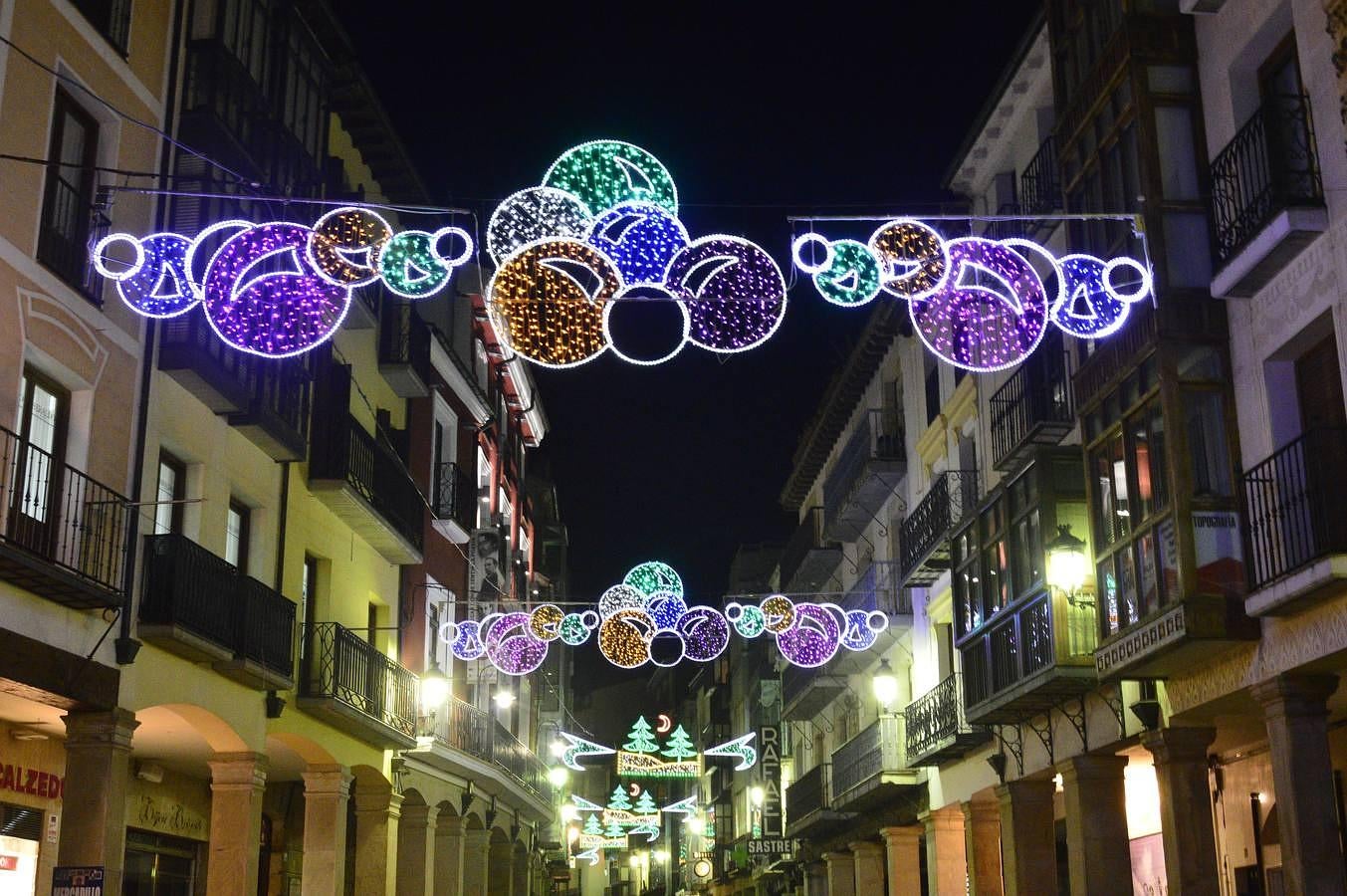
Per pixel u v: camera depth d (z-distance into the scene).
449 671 27.28
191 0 15.84
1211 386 13.55
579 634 23.83
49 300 13.09
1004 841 19.97
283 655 17.28
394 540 22.41
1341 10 11.41
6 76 12.52
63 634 12.99
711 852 57.56
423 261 10.20
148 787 18.84
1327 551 11.68
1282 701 12.51
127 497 14.29
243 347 11.14
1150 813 19.12
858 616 28.62
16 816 15.31
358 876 21.98
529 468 52.00
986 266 12.73
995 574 19.03
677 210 9.82
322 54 19.08
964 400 23.58
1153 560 13.84
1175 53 14.31
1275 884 15.74
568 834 55.19
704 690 68.94
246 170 16.17
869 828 29.00
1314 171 12.17
